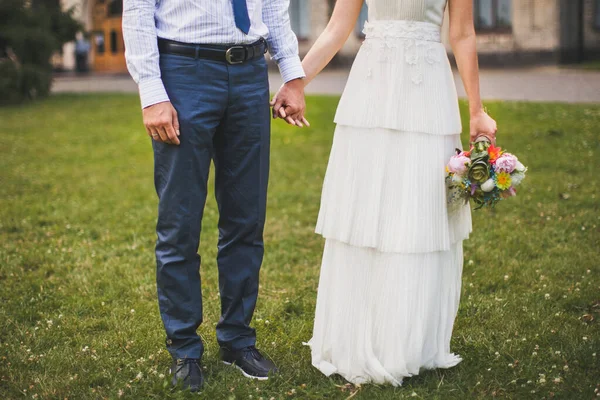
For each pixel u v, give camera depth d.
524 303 4.07
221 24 2.86
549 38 23.56
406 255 2.91
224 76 2.90
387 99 2.92
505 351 3.38
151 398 2.96
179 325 3.05
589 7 23.53
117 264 4.97
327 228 3.06
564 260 4.82
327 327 3.14
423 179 2.91
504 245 5.22
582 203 6.36
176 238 2.97
